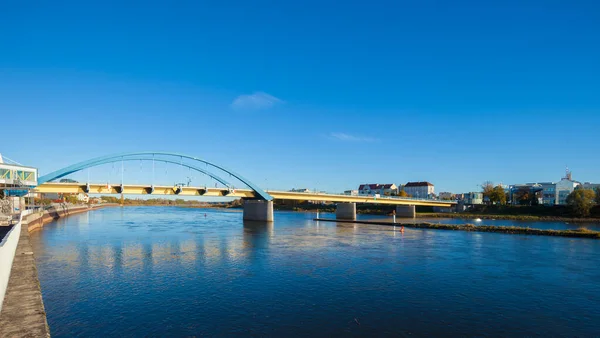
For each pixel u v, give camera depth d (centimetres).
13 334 1347
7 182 6844
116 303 2498
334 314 2328
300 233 6981
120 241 5528
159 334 1998
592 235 6200
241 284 3003
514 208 13862
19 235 4034
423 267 3694
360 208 18512
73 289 2817
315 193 11350
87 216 13212
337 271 3494
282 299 2620
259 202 10412
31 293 1853
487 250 4812
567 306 2514
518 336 2027
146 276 3241
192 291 2797
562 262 3988
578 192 11569
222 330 2062
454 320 2244
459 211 15650
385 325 2156
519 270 3578
